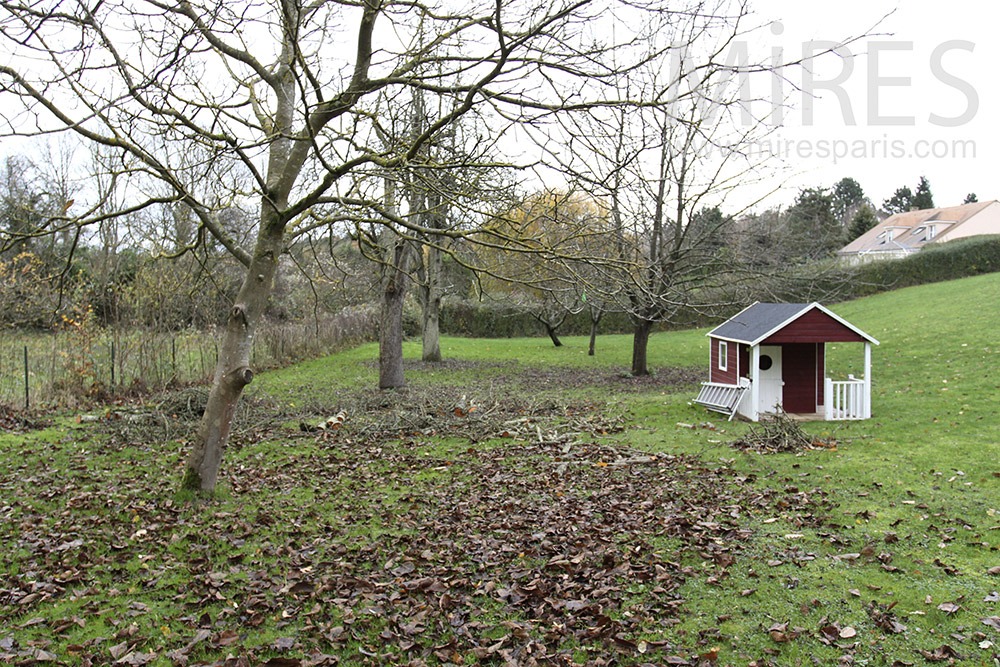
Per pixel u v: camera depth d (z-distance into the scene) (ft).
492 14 19.83
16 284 55.88
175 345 62.03
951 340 72.79
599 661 15.20
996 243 118.32
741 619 17.34
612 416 49.52
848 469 32.19
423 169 25.41
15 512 25.43
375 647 16.07
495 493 28.76
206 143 21.86
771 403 50.42
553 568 20.22
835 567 20.51
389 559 21.17
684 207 67.26
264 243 25.96
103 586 19.24
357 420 45.60
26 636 16.26
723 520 24.64
